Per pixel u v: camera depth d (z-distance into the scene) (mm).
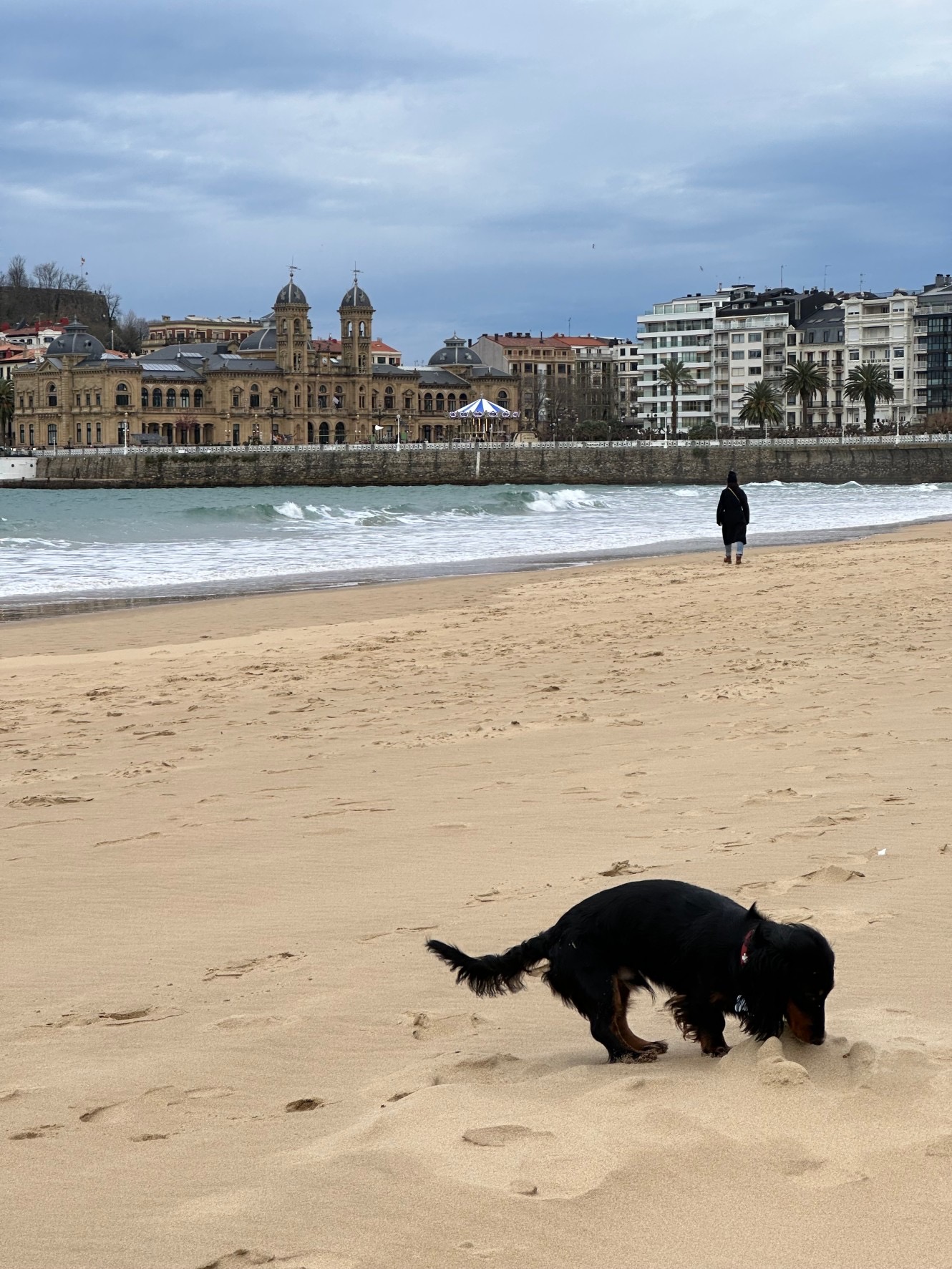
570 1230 3451
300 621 26453
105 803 10586
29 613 28812
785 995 4270
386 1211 3588
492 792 10086
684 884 4707
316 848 8656
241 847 8812
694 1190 3629
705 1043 4539
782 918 6316
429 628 23844
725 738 11758
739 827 8406
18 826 9859
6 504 104562
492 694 15570
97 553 47156
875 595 25750
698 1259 3291
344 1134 4156
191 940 6801
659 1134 3936
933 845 7574
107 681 18297
